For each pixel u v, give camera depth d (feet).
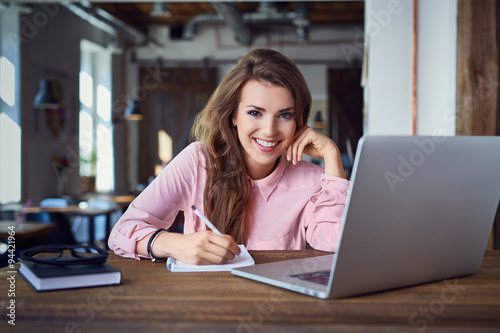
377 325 2.34
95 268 3.12
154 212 4.92
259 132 4.69
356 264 2.75
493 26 9.16
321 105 34.96
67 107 25.12
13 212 13.32
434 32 10.68
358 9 31.71
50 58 23.41
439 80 10.64
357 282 2.80
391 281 2.97
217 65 35.53
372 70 11.18
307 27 34.73
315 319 2.42
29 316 2.44
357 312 2.55
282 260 3.87
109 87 31.45
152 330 2.30
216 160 5.01
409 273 3.04
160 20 34.37
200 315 2.46
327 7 31.24
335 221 4.75
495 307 2.66
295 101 4.72
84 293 2.87
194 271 3.49
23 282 3.17
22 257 3.27
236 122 4.92
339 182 4.86
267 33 35.37
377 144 2.59
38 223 12.61
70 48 25.76
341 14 32.94
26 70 21.04
